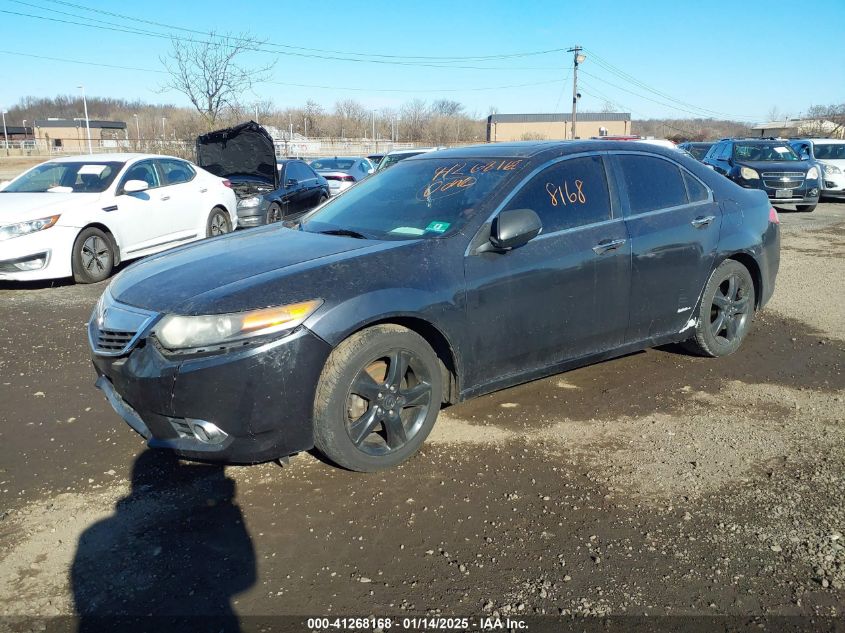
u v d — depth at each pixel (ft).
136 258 30.01
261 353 9.92
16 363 17.34
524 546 9.52
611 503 10.59
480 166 13.75
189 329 9.96
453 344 11.78
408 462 11.87
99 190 28.76
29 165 145.18
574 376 15.99
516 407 14.21
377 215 13.60
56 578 8.94
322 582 8.83
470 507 10.48
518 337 12.67
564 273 13.03
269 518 10.25
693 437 12.82
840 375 16.05
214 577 8.95
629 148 14.98
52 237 25.88
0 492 11.05
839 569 8.97
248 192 39.60
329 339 10.33
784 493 10.82
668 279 14.92
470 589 8.68
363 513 10.34
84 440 12.90
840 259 31.32
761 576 8.88
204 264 11.71
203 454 10.12
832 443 12.51
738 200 16.72
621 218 14.19
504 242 11.87
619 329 14.32
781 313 21.62
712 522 10.06
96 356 11.02
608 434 12.98
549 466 11.74
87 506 10.63
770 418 13.67
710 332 16.44
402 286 11.11
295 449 10.53
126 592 8.67
